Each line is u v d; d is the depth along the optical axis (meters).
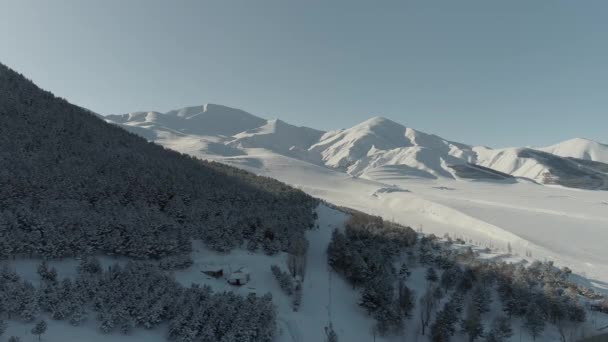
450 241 139.12
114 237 79.06
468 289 93.31
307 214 126.19
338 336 71.88
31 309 55.78
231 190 126.56
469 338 75.38
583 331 80.75
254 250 96.38
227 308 65.12
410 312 82.12
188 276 80.19
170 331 59.53
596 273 127.88
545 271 104.56
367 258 95.50
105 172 108.38
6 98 132.75
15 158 97.88
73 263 74.75
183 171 133.00
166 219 90.75
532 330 79.44
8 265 68.94
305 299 81.69
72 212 81.19
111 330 58.03
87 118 160.00
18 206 79.31
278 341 66.19
